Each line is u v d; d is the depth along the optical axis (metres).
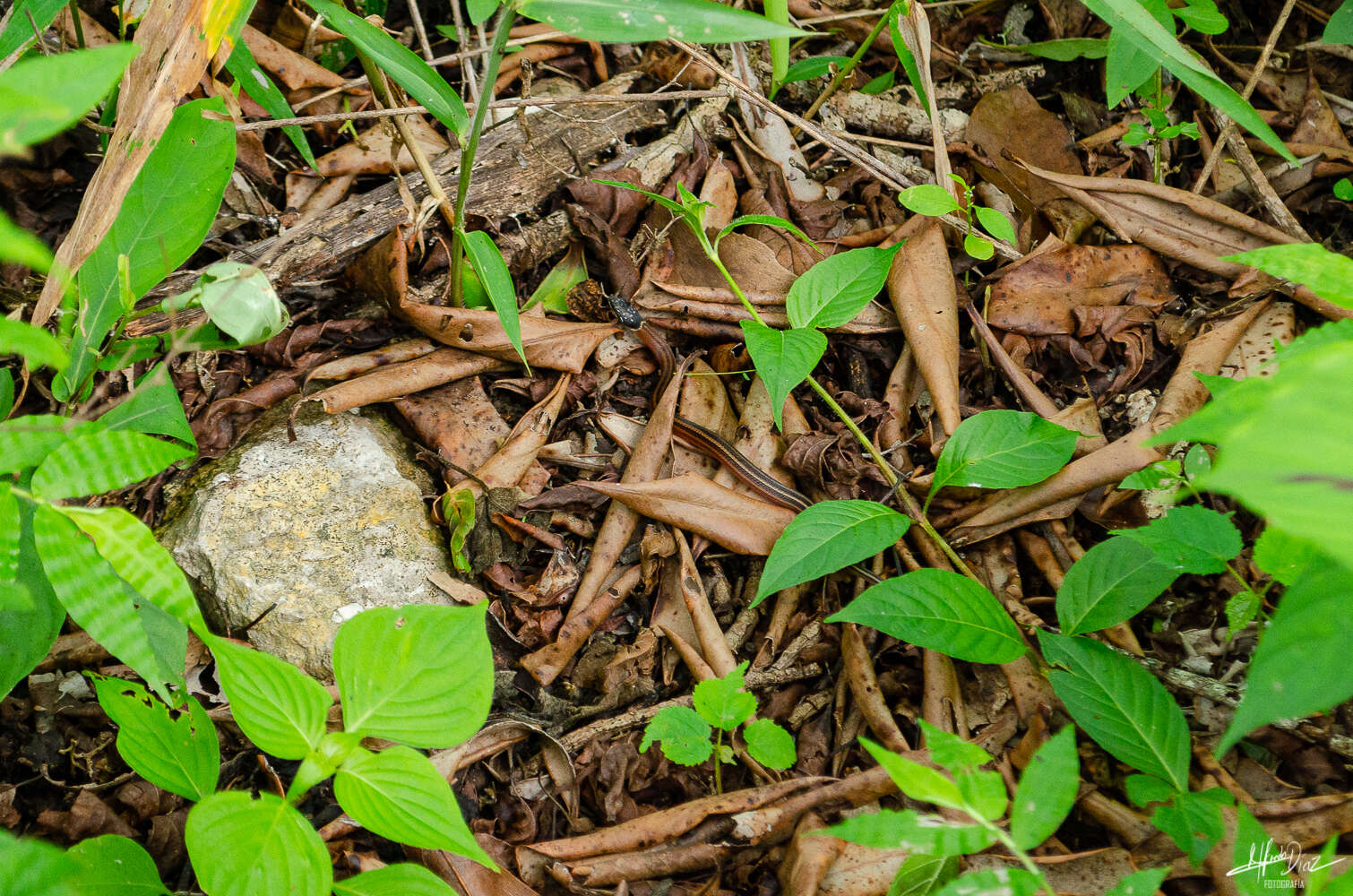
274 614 0.78
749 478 0.83
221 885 0.62
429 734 0.64
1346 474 0.32
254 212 0.87
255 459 0.81
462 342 0.84
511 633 0.80
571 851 0.74
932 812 0.75
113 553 0.61
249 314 0.73
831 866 0.73
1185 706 0.78
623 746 0.78
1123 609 0.74
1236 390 0.43
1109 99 0.86
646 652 0.81
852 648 0.80
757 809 0.75
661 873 0.74
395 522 0.81
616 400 0.87
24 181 0.85
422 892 0.65
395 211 0.87
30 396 0.81
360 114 0.79
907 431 0.86
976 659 0.73
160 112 0.70
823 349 0.77
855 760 0.79
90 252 0.70
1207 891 0.72
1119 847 0.74
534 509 0.82
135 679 0.78
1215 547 0.71
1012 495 0.82
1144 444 0.45
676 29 0.67
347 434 0.83
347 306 0.86
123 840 0.67
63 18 0.84
